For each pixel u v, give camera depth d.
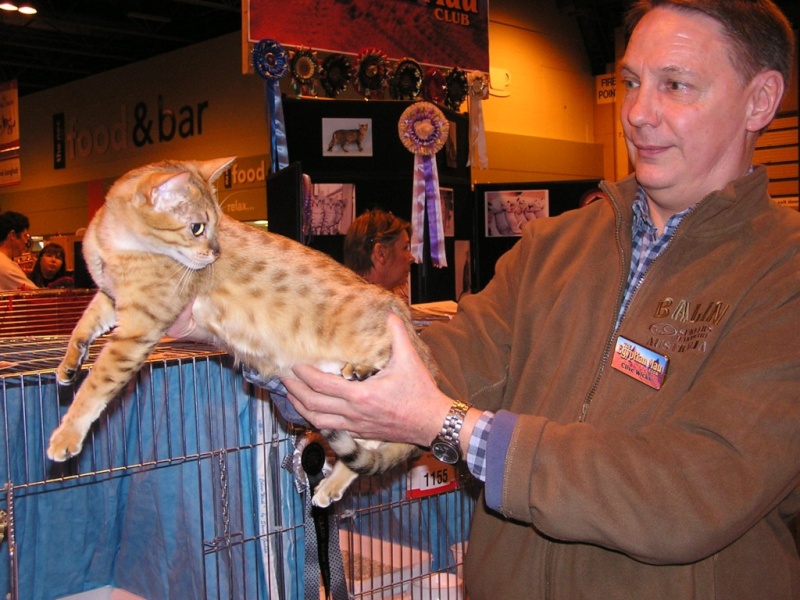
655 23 1.57
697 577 1.41
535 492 1.32
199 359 2.06
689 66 1.51
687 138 1.54
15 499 1.94
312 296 1.90
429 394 1.48
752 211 1.53
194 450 2.08
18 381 1.85
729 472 1.24
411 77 4.64
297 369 1.55
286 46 4.12
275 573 2.11
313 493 1.98
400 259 4.00
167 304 1.80
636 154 1.65
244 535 2.07
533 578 1.62
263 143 10.30
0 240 6.58
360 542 2.23
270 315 1.88
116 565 2.27
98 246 1.81
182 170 1.96
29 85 15.49
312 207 4.27
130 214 1.76
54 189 13.96
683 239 1.56
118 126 12.63
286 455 2.10
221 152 10.91
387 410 1.47
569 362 1.68
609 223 1.81
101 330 1.81
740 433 1.26
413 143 4.39
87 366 1.83
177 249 1.78
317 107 4.30
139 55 13.33
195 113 11.23
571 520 1.29
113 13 11.63
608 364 1.60
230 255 1.89
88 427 1.71
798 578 1.48
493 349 1.89
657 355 1.50
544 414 1.67
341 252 4.38
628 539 1.25
